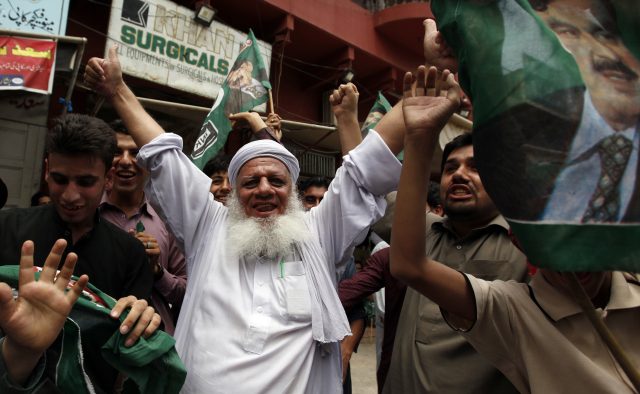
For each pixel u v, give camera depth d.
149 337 1.35
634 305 1.18
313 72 8.95
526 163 0.94
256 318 1.60
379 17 8.91
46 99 5.35
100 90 1.95
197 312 1.67
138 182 2.51
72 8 6.56
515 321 1.26
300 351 1.57
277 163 1.87
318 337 1.58
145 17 6.22
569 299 1.22
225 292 1.65
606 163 0.92
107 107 6.46
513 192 0.95
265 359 1.53
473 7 1.06
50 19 5.25
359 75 9.62
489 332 1.27
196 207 1.82
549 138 0.94
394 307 2.09
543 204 0.92
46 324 1.09
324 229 1.81
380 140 1.70
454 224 2.04
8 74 4.38
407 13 8.69
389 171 1.69
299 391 1.53
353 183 1.73
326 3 8.22
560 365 1.17
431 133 1.20
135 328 1.33
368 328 7.12
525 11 1.00
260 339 1.56
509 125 0.96
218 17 7.58
